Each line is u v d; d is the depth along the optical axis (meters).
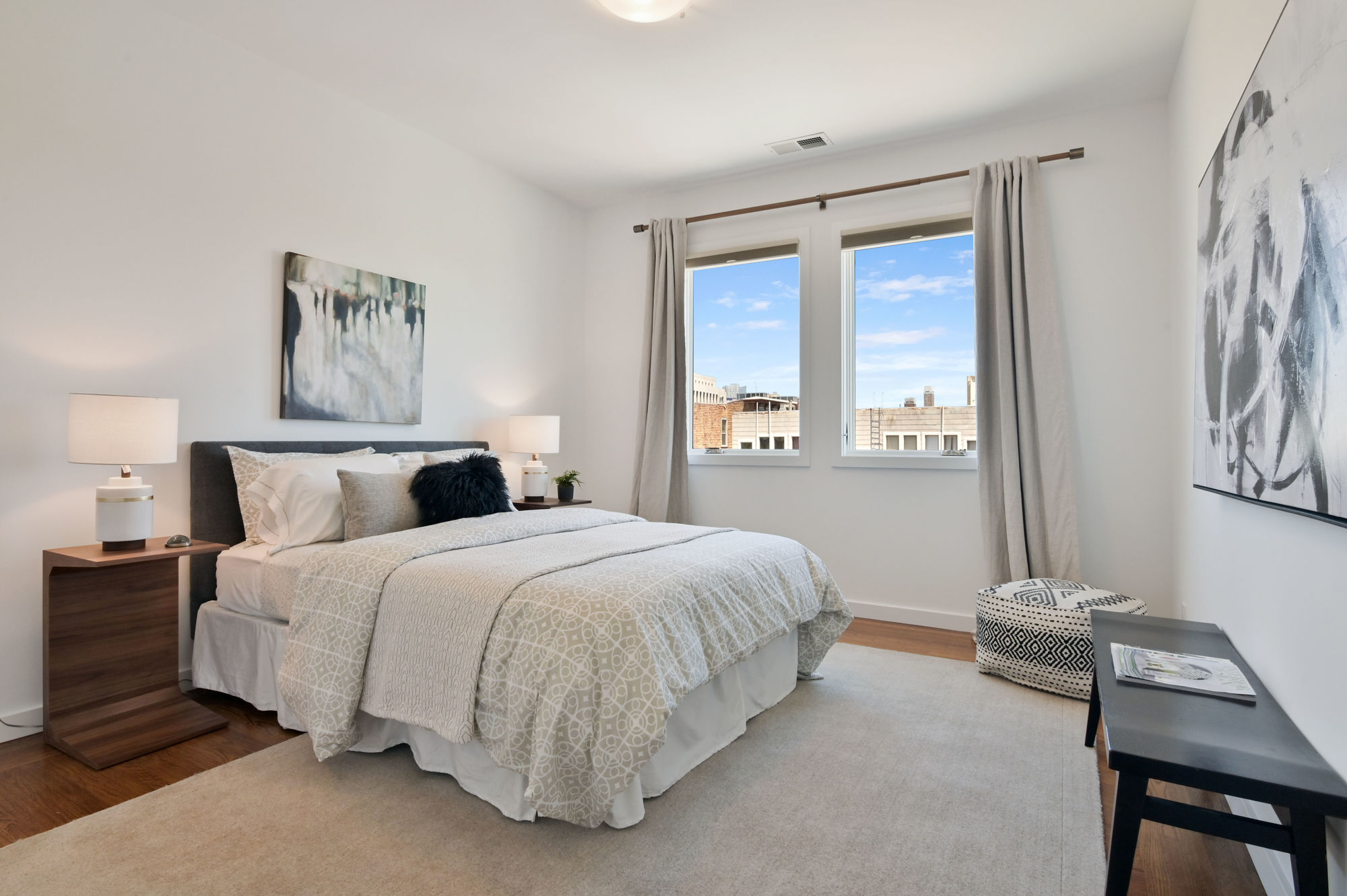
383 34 2.97
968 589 3.90
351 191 3.53
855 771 2.17
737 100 3.54
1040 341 3.57
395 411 3.72
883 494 4.12
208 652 2.76
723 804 1.96
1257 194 1.71
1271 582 1.72
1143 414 3.49
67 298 2.53
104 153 2.62
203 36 2.93
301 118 3.30
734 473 4.57
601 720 1.72
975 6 2.77
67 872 1.62
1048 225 3.66
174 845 1.73
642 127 3.85
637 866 1.67
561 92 3.46
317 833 1.79
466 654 1.91
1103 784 2.09
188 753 2.27
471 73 3.29
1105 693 1.60
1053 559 3.51
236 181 3.04
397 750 2.27
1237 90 2.09
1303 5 1.39
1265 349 1.64
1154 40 2.99
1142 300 3.49
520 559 2.24
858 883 1.61
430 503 2.95
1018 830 1.84
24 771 2.13
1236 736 1.37
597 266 5.10
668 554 2.42
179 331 2.85
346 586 2.20
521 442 4.27
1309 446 1.35
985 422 3.71
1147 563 3.47
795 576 2.79
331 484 2.88
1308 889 1.18
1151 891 1.61
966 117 3.70
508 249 4.49
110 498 2.31
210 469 2.89
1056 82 3.34
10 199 2.39
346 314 3.47
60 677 2.30
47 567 2.27
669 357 4.62
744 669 2.54
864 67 3.22
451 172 4.09
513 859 1.69
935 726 2.53
